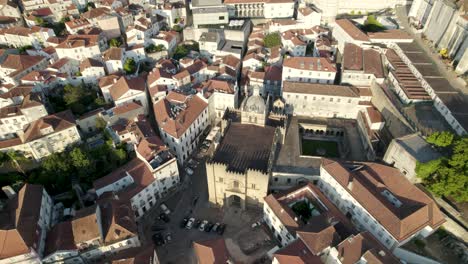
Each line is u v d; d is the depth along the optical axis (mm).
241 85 143125
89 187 103562
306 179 102438
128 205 91500
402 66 127438
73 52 149750
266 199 92562
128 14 177500
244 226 97938
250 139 104688
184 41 176250
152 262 78250
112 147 111625
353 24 149875
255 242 93188
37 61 147125
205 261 77812
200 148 125375
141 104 130000
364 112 121625
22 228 80188
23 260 77688
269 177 97938
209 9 175500
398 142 95375
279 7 178125
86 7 194500
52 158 105062
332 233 79625
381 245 75688
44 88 134375
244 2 179500
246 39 173250
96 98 135375
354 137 119312
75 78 141500
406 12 167000
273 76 137750
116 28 171250
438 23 134500
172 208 104312
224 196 101438
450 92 108562
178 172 108562
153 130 121250
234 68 147625
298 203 93375
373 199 85812
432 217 81562
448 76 117250
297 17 174500
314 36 157625
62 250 80500
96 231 83000
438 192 85438
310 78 130875
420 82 118312
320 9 167250
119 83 131500
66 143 114750
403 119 104188
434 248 80625
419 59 127062
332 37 160000
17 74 138250
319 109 125938
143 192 98000
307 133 127375
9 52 158375
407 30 149375
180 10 184375
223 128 111750
